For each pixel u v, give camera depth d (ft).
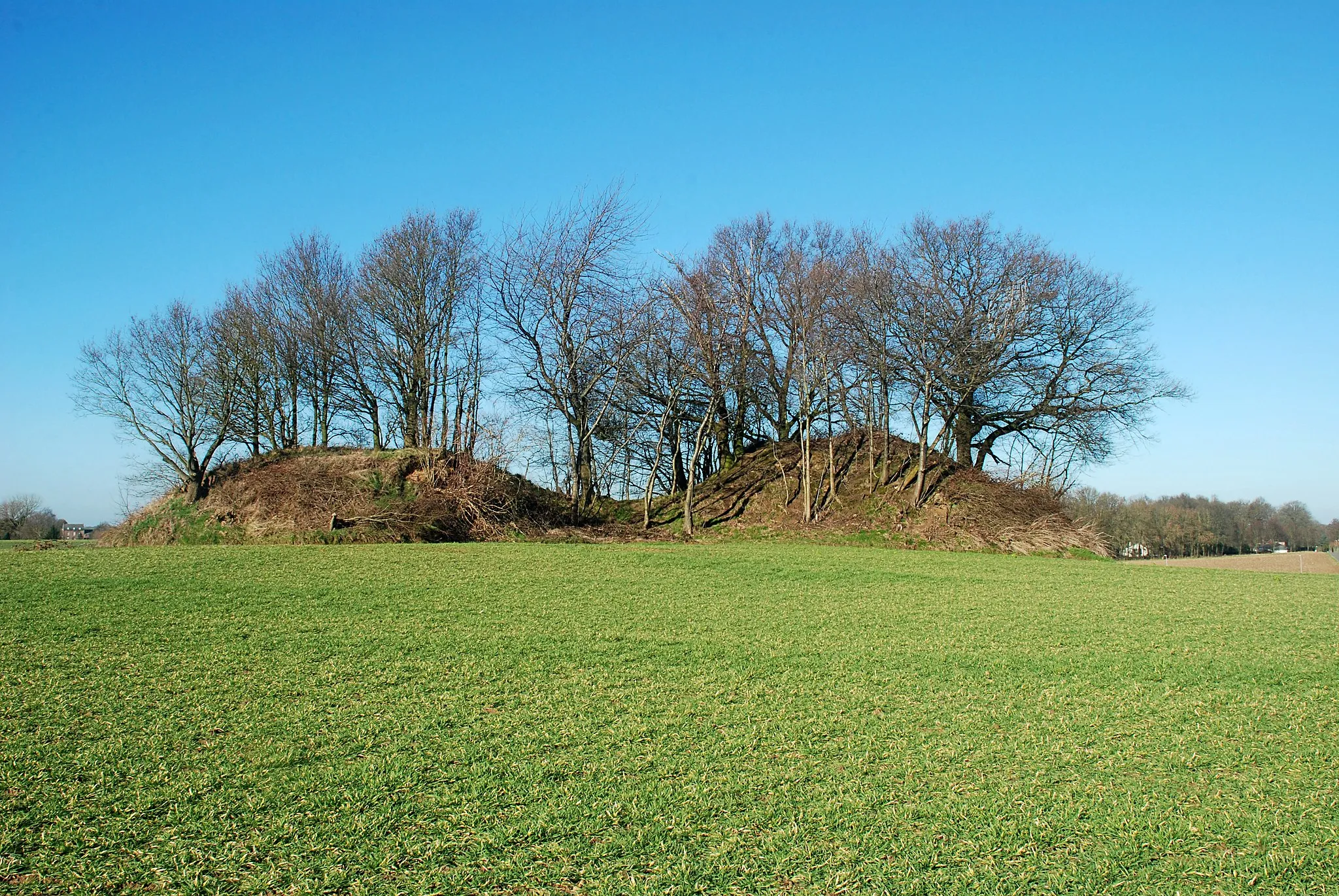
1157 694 32.09
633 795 21.66
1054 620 48.44
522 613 47.37
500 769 23.32
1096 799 21.97
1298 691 32.86
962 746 25.77
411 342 111.04
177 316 101.45
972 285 115.96
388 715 27.96
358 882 17.17
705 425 110.11
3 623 41.65
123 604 47.34
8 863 17.75
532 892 16.96
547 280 110.01
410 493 100.22
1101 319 114.21
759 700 30.48
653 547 91.09
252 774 22.66
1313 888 17.66
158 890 16.85
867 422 121.19
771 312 124.88
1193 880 17.93
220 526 93.76
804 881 17.60
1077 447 116.47
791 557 80.23
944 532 104.53
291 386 118.01
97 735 25.55
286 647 37.76
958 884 17.57
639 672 34.24
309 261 117.29
